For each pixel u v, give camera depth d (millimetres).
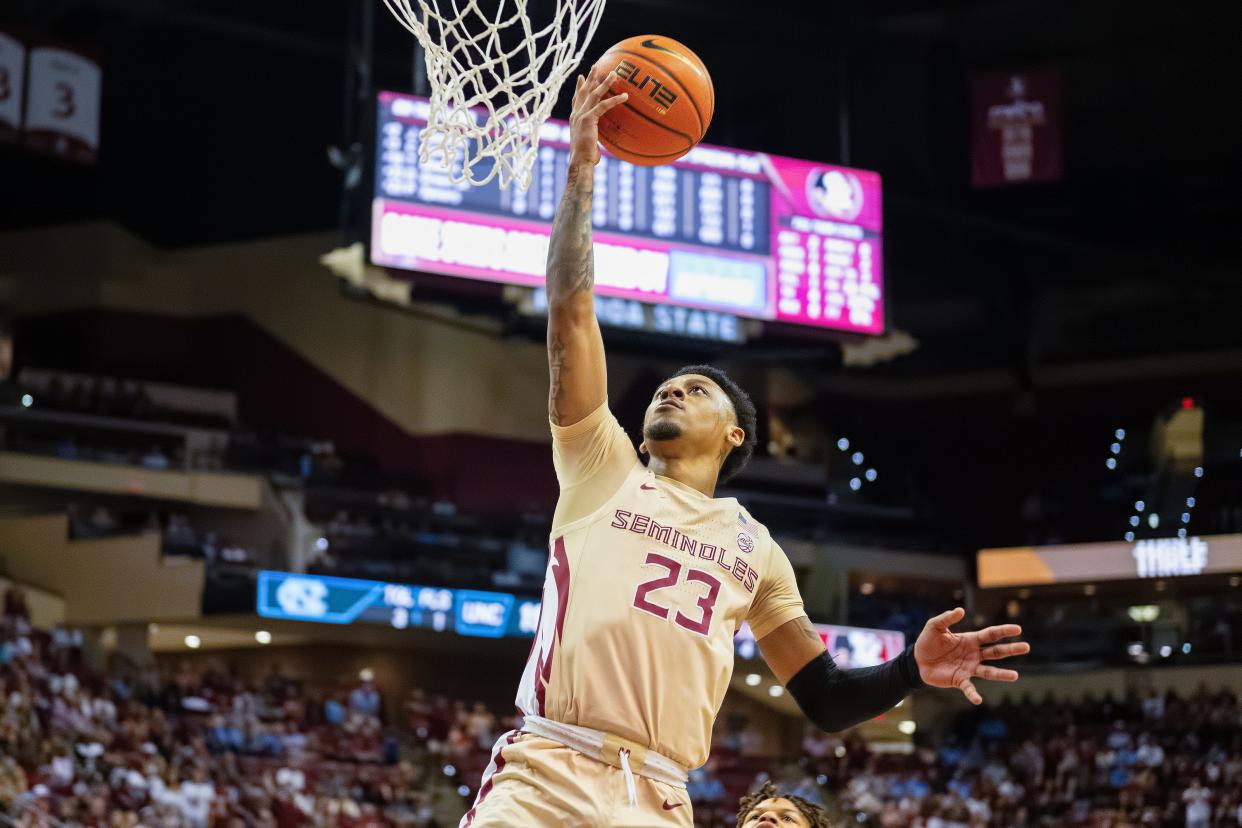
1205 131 23281
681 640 2863
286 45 21219
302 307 25953
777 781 22250
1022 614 24594
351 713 20344
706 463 3143
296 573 20500
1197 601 23750
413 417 26016
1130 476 26391
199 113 24156
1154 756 21312
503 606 21109
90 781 15430
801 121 24031
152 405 24047
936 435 27891
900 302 27250
